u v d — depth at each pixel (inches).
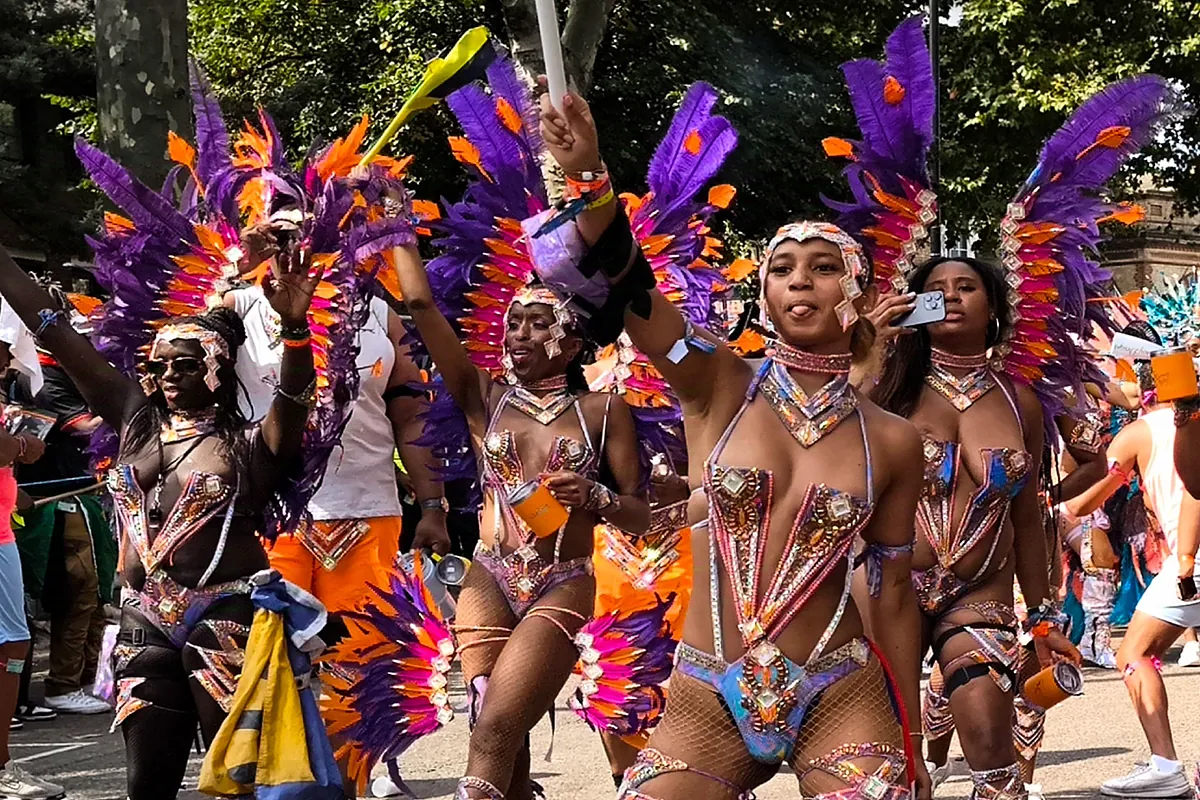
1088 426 215.0
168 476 171.8
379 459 212.5
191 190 205.3
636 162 729.6
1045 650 175.5
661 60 734.5
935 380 190.9
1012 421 190.7
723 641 125.9
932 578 184.1
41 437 257.1
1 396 255.1
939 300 150.6
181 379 171.9
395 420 218.5
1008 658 178.9
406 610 198.2
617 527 192.7
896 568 132.1
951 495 185.8
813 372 129.3
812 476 126.2
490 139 201.2
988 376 193.2
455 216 203.3
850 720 123.9
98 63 306.7
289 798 163.9
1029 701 180.5
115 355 193.3
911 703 133.6
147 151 305.6
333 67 758.5
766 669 123.2
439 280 202.7
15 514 254.1
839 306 127.7
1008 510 187.6
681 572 214.5
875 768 121.9
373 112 701.9
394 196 191.5
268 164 192.7
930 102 199.6
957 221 841.5
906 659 133.5
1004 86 816.9
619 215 120.3
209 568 169.5
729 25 770.2
